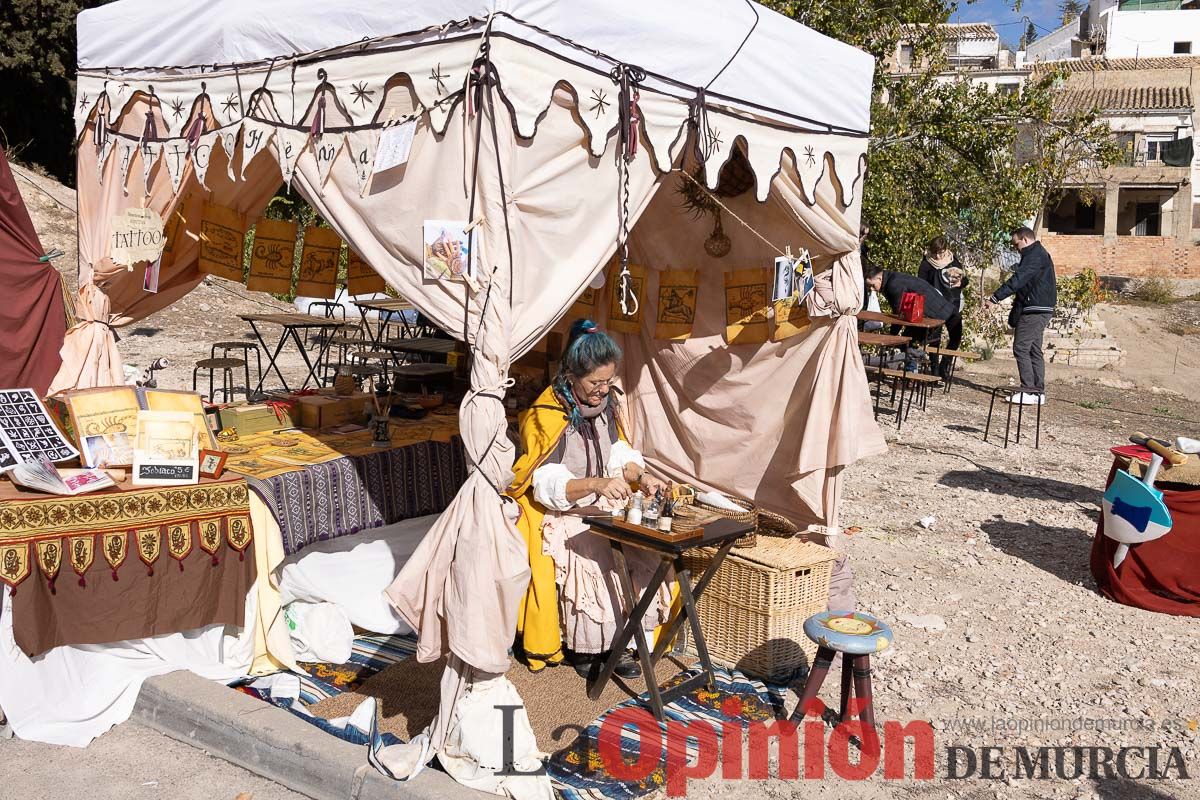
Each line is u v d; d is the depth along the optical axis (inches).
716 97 175.8
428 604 149.9
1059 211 1542.8
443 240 144.8
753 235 226.1
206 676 176.9
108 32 202.2
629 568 191.3
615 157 160.4
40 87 988.6
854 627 170.9
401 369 275.0
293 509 186.5
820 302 214.8
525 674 187.9
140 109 198.4
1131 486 244.7
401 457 208.2
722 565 199.9
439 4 144.3
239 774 157.0
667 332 242.5
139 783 152.3
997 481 376.2
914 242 573.3
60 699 165.9
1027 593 254.7
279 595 187.0
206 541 174.1
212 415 219.1
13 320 277.7
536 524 187.2
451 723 149.4
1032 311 501.4
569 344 188.4
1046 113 575.5
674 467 249.3
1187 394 696.4
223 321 673.0
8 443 169.9
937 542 297.4
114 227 199.0
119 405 185.0
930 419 498.9
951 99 561.0
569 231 154.9
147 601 169.5
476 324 145.8
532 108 143.5
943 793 157.6
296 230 259.3
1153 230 1518.2
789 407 225.9
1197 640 225.6
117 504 165.8
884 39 547.2
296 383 482.3
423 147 149.8
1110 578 251.0
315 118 161.8
